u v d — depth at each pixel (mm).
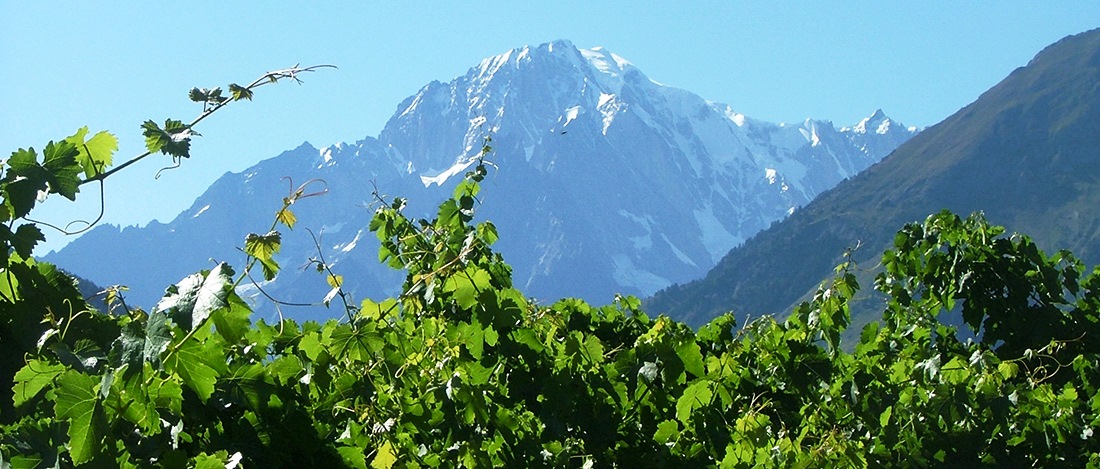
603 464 6766
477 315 6090
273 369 5289
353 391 5711
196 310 3439
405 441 5695
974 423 9086
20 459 3473
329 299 5438
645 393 7086
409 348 6184
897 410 9117
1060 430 9273
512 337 6672
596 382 6930
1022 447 9148
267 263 3660
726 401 7348
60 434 3572
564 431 6652
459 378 5840
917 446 8938
